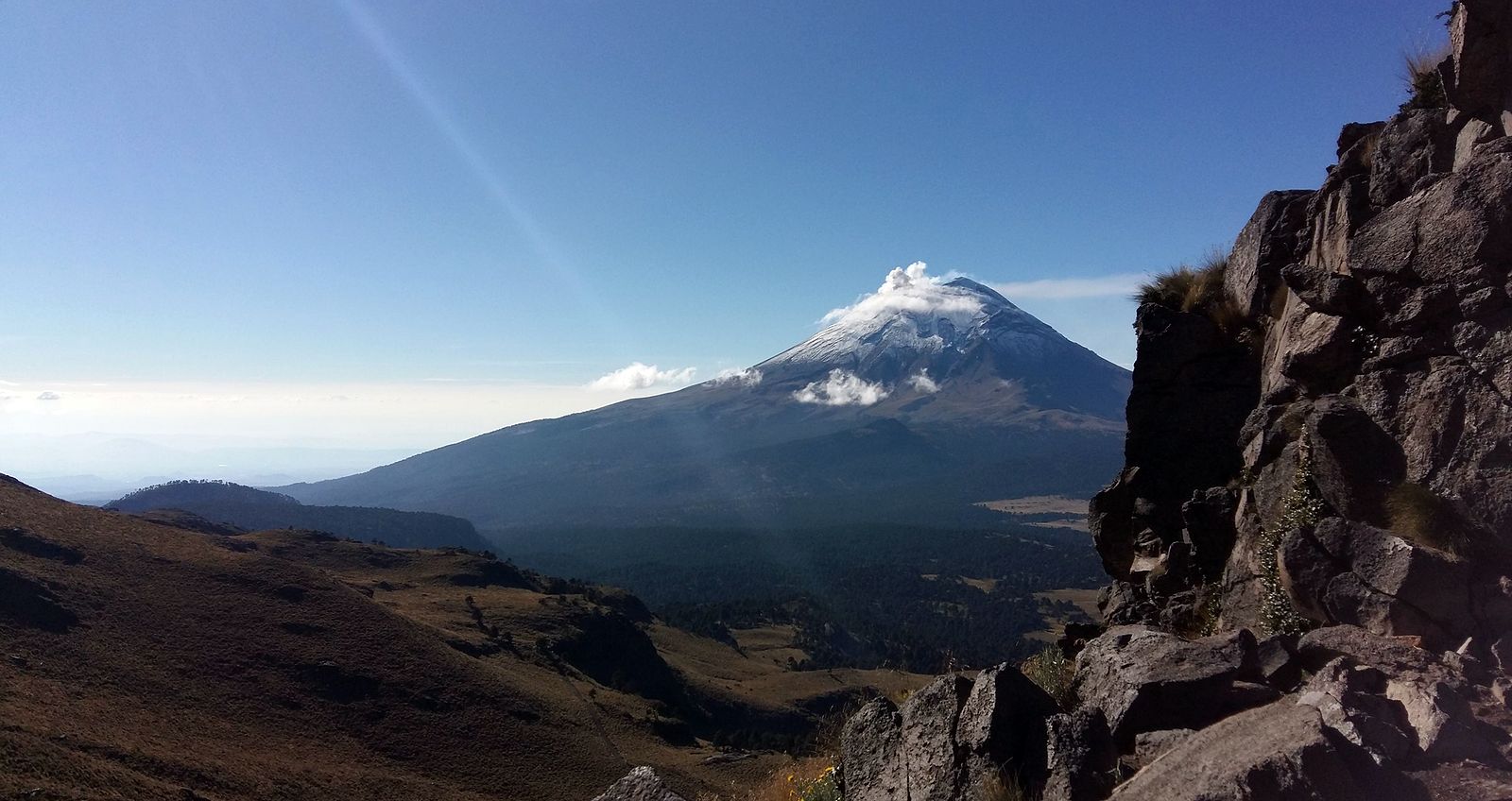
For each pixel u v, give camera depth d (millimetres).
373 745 84250
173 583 105625
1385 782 4957
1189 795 4977
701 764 90438
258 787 67000
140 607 96875
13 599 87688
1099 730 6262
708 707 133250
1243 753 5238
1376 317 9023
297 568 121125
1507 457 7133
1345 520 7676
